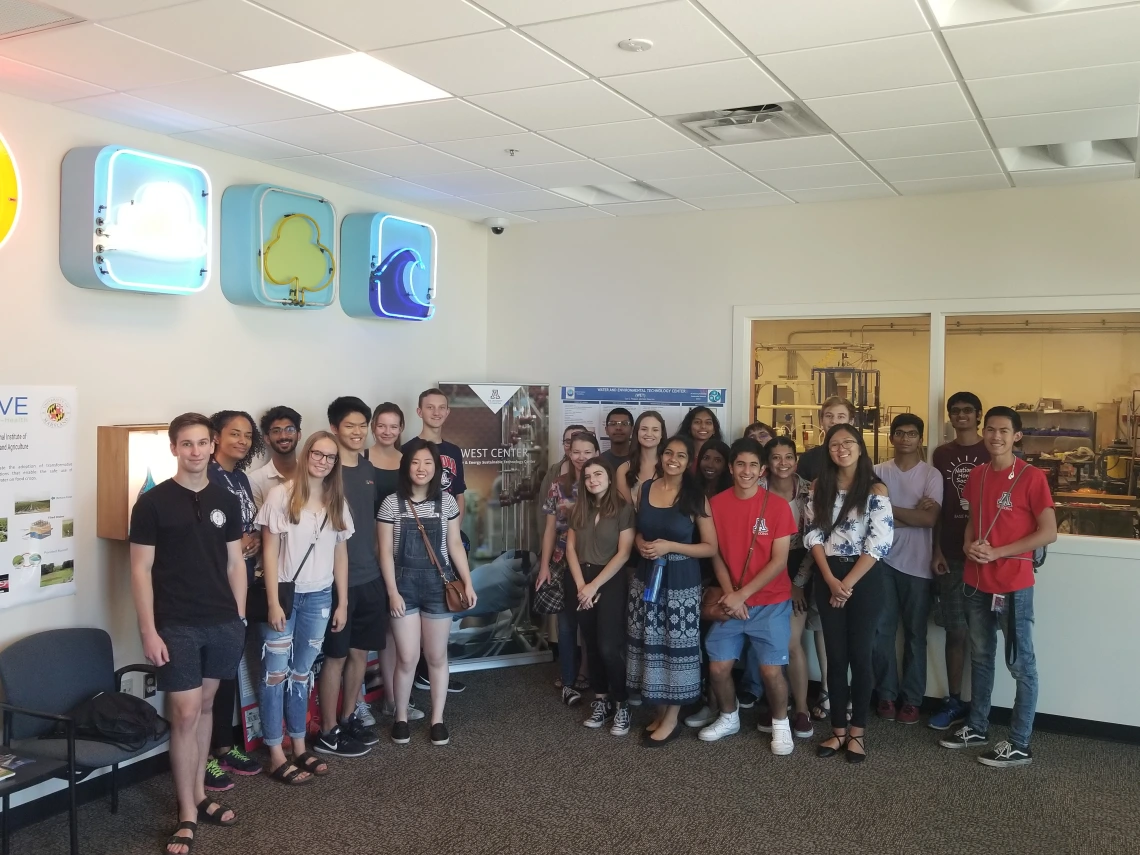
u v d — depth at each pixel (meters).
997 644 4.87
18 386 3.57
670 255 6.00
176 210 4.01
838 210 5.49
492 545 5.77
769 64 3.20
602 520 4.66
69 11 2.73
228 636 3.52
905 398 5.43
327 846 3.52
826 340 5.66
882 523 4.28
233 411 4.08
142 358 4.09
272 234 4.54
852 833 3.66
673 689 4.44
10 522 3.55
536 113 3.82
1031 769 4.32
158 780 4.13
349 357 5.36
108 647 3.79
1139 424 4.82
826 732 4.75
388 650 4.97
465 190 5.38
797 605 4.68
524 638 5.89
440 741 4.56
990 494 4.36
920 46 3.01
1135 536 4.79
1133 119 3.81
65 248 3.70
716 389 5.70
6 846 3.32
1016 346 5.12
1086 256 4.86
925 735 4.75
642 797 3.97
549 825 3.70
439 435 5.37
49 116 3.68
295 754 4.21
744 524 4.43
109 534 3.87
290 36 2.95
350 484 4.40
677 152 4.43
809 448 5.72
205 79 3.38
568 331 6.36
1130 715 4.71
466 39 2.98
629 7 2.71
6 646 3.56
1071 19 2.76
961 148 4.27
